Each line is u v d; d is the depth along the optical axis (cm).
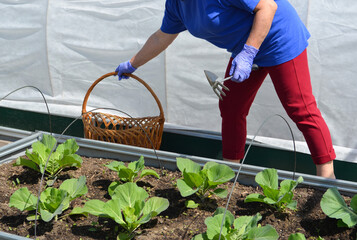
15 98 355
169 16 231
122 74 262
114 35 319
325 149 224
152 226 177
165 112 327
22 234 172
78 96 342
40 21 330
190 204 187
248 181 206
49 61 337
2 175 215
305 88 219
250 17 204
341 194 192
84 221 181
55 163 213
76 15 324
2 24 340
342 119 283
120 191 180
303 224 177
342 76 275
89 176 215
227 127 242
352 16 265
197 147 324
